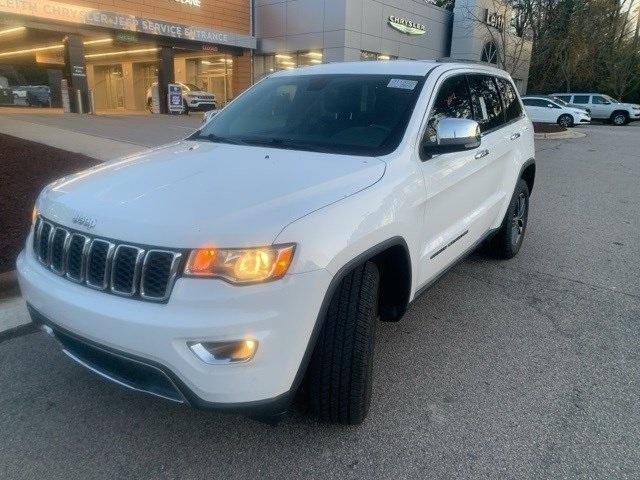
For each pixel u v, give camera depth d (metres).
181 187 2.48
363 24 24.55
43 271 2.52
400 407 2.90
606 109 30.52
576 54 36.09
